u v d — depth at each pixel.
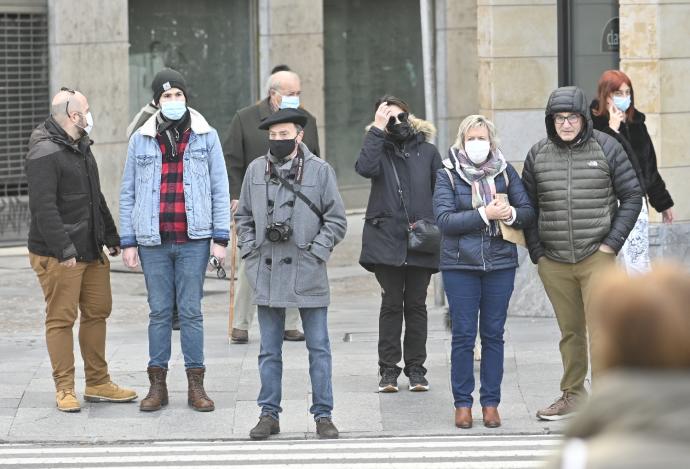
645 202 21.78
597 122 22.28
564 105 19.91
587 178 20.11
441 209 20.17
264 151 26.73
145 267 21.56
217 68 47.44
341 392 22.70
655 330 6.38
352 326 29.38
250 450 19.53
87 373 22.22
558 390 22.70
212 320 30.50
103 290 22.02
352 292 34.78
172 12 46.09
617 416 6.29
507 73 29.66
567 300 20.58
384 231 22.17
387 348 22.59
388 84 51.50
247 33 48.03
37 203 20.95
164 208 21.23
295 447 19.69
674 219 28.58
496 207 19.83
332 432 20.20
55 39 42.62
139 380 23.78
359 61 50.75
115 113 44.09
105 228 22.22
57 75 42.75
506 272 20.25
